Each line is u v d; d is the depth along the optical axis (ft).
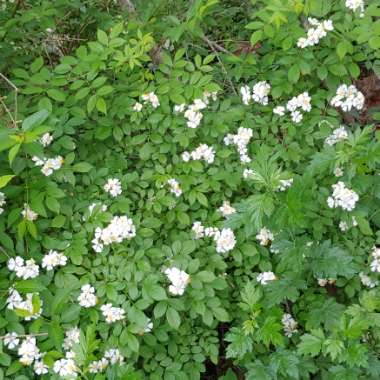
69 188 3.46
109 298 2.94
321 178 3.43
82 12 4.53
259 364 2.91
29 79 3.47
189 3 4.26
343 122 4.26
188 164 3.55
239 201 3.60
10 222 3.04
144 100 3.63
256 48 4.17
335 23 3.64
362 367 2.85
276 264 3.43
